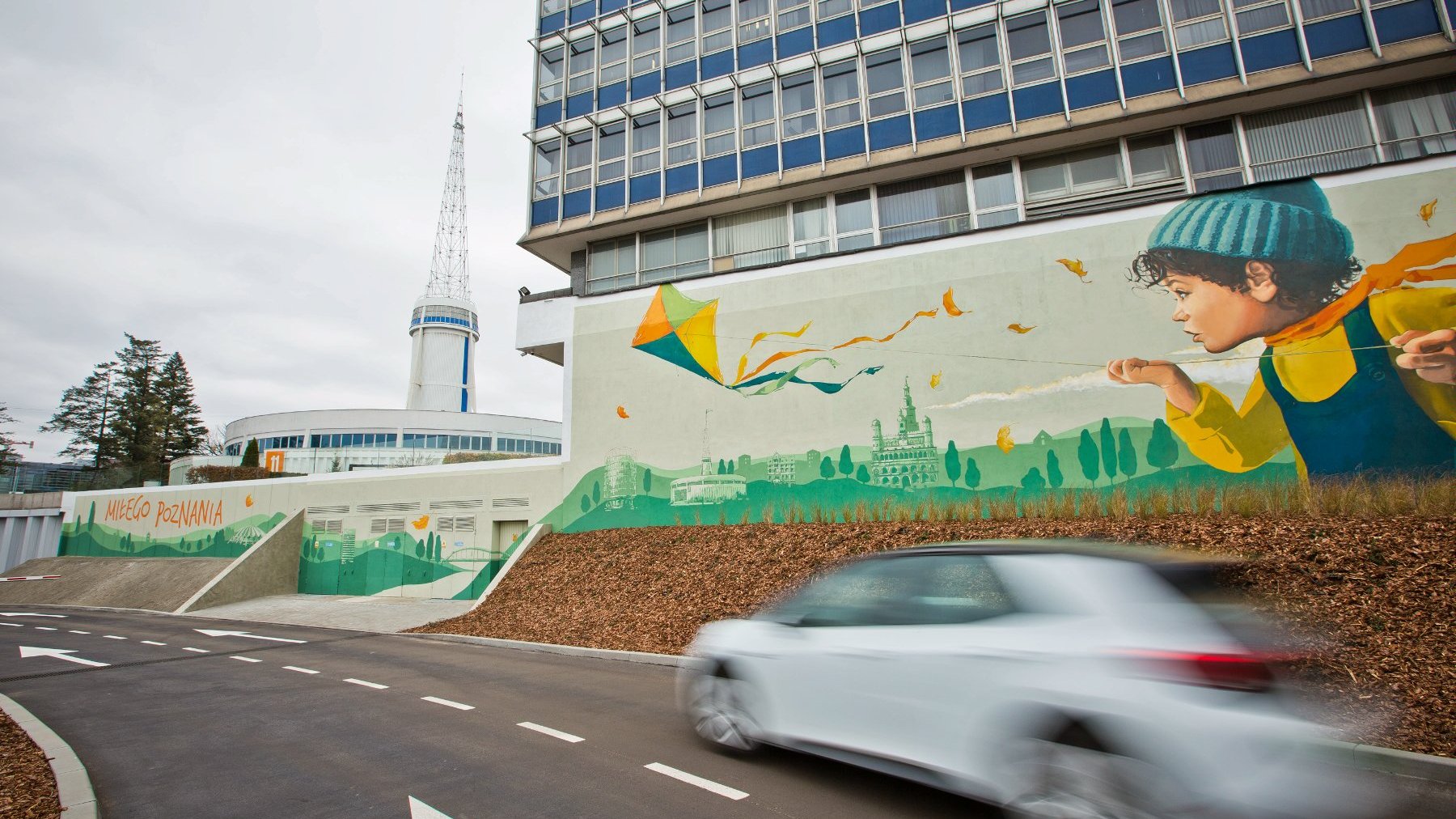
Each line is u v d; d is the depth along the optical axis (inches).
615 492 798.5
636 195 905.5
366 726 284.0
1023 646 155.7
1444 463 514.3
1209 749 126.6
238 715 309.1
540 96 993.5
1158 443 590.9
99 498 1323.8
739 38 887.7
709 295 786.8
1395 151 653.9
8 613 894.4
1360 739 233.3
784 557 608.4
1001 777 154.2
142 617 832.3
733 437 748.6
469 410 2427.4
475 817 183.5
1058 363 632.4
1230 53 681.6
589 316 852.0
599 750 241.4
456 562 891.4
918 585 188.9
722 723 232.4
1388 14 644.7
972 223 767.7
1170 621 142.9
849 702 191.3
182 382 2566.4
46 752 243.0
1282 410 561.3
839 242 820.0
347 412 2117.4
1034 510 600.4
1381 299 550.6
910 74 792.9
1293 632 318.7
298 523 1034.7
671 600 576.4
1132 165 723.4
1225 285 590.6
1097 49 724.0
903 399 682.2
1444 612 316.5
